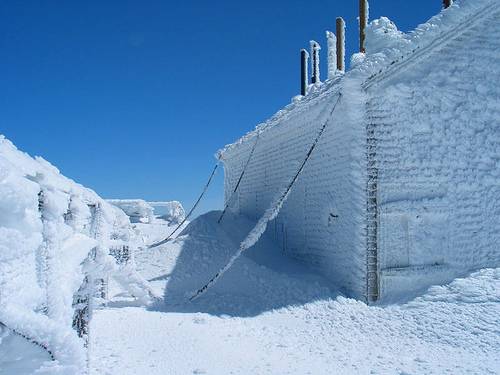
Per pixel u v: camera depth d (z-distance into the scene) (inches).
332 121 530.9
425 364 328.2
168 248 616.4
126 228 490.0
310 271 566.6
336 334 406.0
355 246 481.4
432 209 481.7
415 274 472.4
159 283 545.0
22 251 108.1
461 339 374.9
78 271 179.3
